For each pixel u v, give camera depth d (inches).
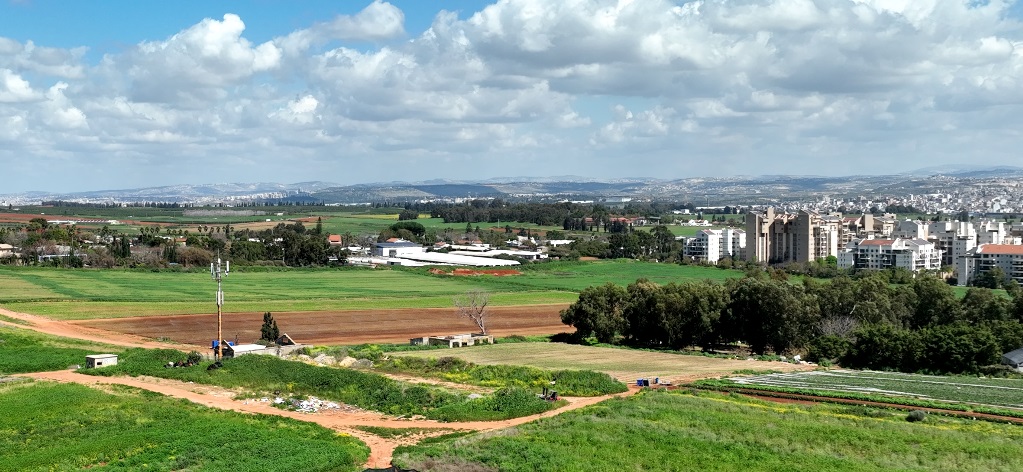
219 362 3799.2
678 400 3097.9
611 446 2413.9
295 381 3513.8
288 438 2556.6
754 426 2652.6
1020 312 5531.5
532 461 2253.9
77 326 5452.8
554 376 3754.9
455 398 3233.3
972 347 4375.0
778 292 5162.4
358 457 2389.3
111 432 2598.4
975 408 3024.1
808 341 5246.1
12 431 2618.1
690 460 2276.1
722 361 4584.2
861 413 2935.5
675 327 5442.9
